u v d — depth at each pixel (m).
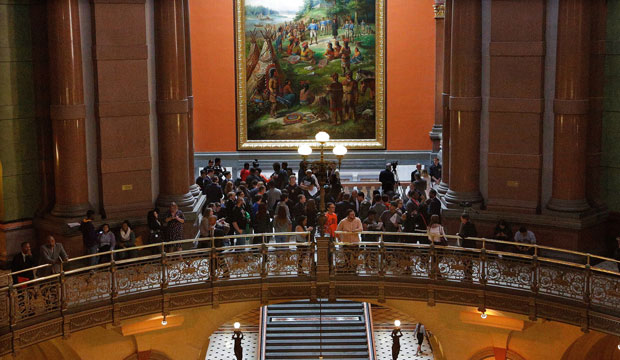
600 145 17.72
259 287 16.17
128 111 17.95
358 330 21.98
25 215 18.11
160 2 18.08
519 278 15.66
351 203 18.50
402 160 26.48
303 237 16.59
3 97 17.56
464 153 18.20
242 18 25.94
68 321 14.75
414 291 16.09
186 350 17.58
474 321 17.12
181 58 18.42
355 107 26.39
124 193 18.09
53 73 17.39
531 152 17.50
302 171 20.69
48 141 17.97
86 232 16.30
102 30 17.55
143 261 16.64
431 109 26.34
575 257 17.00
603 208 17.67
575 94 16.97
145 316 15.98
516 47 17.38
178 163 18.47
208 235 16.84
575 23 16.80
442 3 25.61
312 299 16.25
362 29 26.09
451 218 18.16
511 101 17.53
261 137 26.44
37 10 17.59
